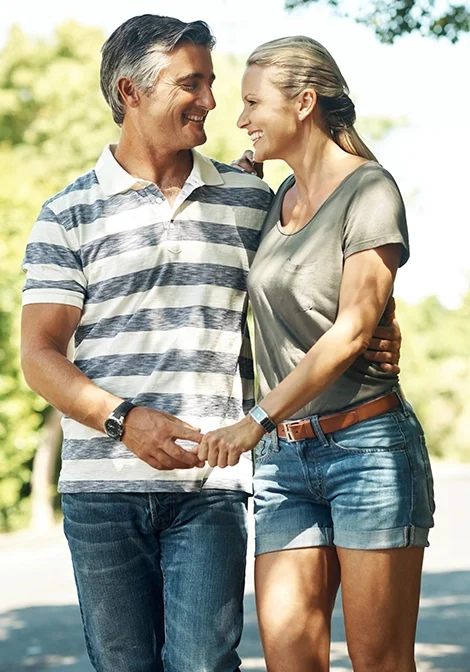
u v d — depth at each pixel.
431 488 4.41
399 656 4.33
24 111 23.94
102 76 4.62
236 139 21.03
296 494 4.43
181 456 4.26
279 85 4.35
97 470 4.45
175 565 4.48
